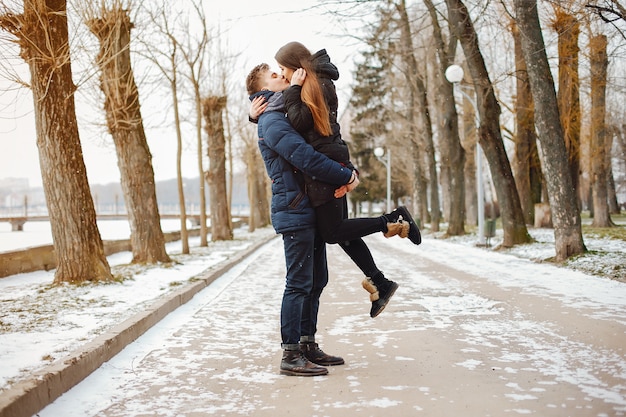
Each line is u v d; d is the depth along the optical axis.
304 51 4.75
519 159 27.17
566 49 19.75
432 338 5.93
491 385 4.22
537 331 6.14
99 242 10.87
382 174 67.12
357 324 6.82
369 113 63.16
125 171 15.34
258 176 53.38
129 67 14.91
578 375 4.43
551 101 13.33
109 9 14.21
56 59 10.20
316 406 3.83
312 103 4.50
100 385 4.53
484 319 6.94
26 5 9.90
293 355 4.68
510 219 18.19
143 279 11.42
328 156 4.55
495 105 18.25
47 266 14.64
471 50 18.31
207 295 10.01
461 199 25.81
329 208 4.60
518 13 13.41
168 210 107.75
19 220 68.69
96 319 6.85
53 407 4.00
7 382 4.12
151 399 4.11
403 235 4.69
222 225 29.22
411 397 3.98
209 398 4.09
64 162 10.52
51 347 5.29
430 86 32.53
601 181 29.11
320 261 5.02
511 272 12.10
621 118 36.97
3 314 7.29
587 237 19.95
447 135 25.72
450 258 16.19
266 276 13.10
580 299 8.21
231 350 5.67
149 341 6.17
